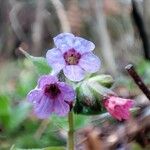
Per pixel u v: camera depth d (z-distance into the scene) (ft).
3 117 0.78
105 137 0.67
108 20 1.52
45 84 0.41
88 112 0.44
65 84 0.41
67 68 0.41
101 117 0.51
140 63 1.04
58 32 1.71
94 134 0.66
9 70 1.59
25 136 0.74
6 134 0.77
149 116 0.67
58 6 1.32
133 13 0.96
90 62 0.42
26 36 1.79
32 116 0.83
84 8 1.62
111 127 0.68
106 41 1.29
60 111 0.42
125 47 1.38
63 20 1.31
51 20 1.71
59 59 0.42
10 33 1.81
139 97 0.77
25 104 0.81
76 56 0.42
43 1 1.70
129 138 0.66
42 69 0.46
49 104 0.42
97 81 0.44
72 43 0.42
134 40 1.25
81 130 0.67
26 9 1.87
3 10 1.85
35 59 0.46
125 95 0.83
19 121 0.79
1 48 1.80
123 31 1.47
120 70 1.18
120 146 0.66
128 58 1.29
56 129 0.73
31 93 0.42
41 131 0.76
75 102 0.44
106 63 1.21
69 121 0.46
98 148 0.65
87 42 0.42
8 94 0.99
